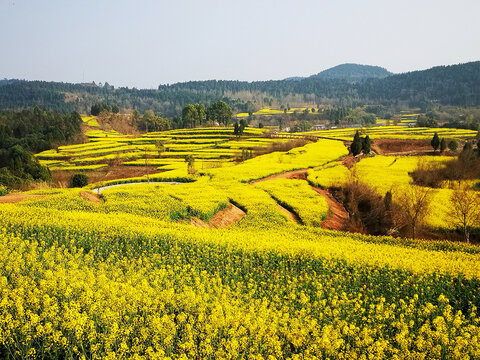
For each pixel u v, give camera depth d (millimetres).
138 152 91938
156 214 30875
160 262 18516
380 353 10141
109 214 28812
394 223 34375
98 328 10898
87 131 137000
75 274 13531
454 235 32062
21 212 25484
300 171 59688
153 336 10203
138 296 11875
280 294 15570
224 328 11141
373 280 17391
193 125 156125
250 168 59344
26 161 64312
